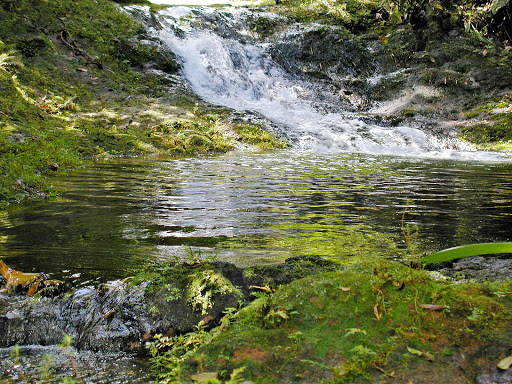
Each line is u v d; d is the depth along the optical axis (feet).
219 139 33.68
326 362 5.57
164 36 48.42
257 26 57.11
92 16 45.29
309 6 62.39
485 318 6.11
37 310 8.07
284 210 15.71
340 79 52.85
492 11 53.52
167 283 8.39
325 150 34.99
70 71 37.93
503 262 10.46
